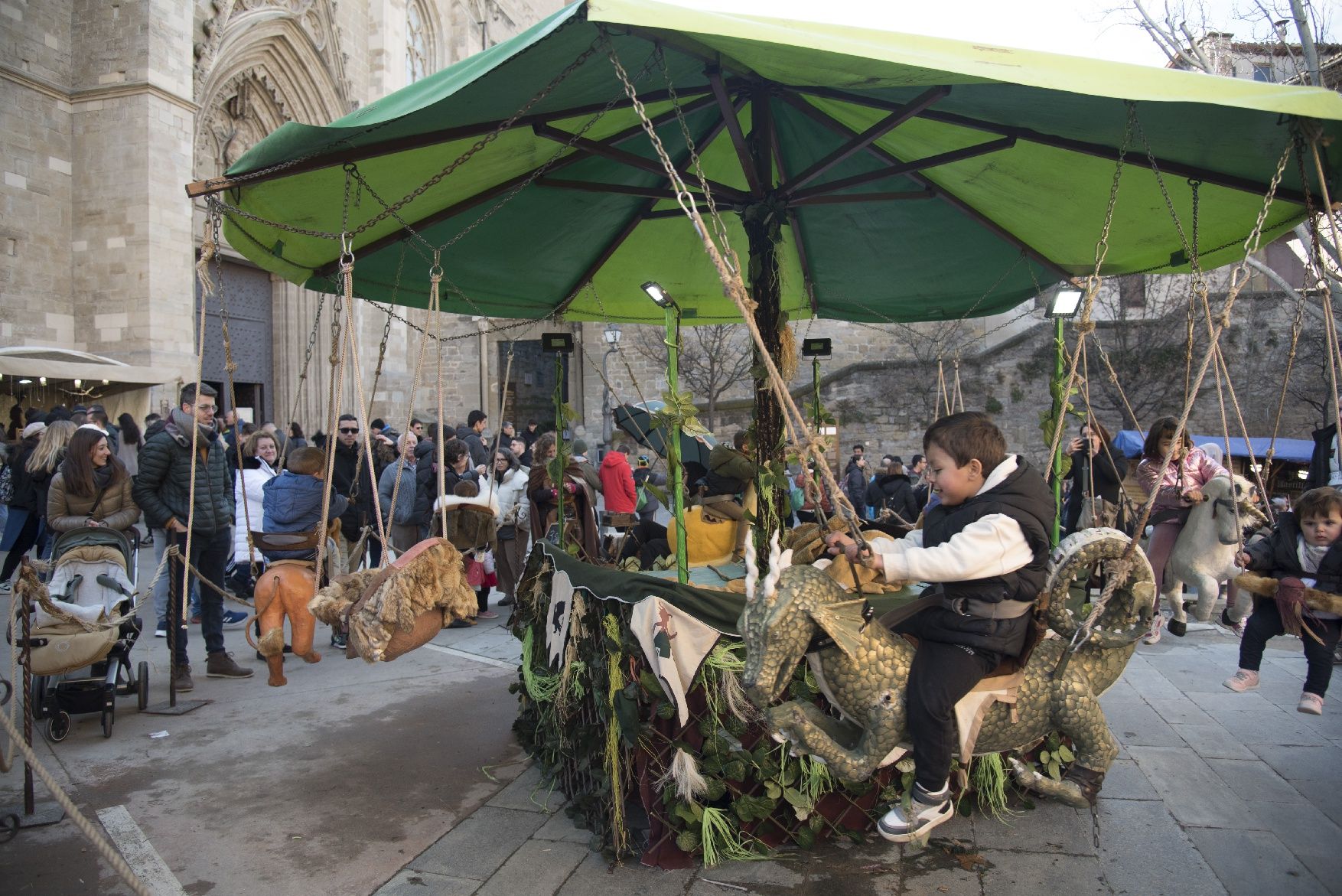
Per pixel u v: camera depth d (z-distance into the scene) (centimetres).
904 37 319
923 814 275
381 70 2661
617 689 346
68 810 241
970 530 262
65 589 520
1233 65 1362
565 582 405
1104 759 313
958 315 709
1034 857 345
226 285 2141
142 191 1703
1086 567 289
